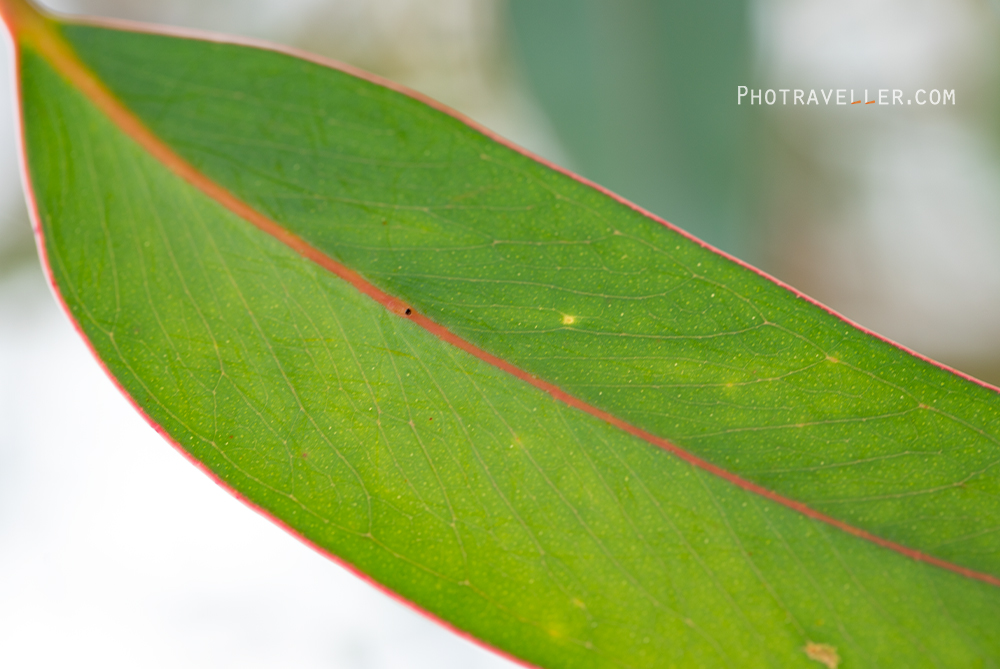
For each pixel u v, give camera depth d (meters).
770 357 0.21
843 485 0.21
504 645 0.20
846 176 0.38
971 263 0.39
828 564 0.21
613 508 0.21
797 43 0.35
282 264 0.21
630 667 0.20
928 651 0.20
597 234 0.20
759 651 0.20
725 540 0.21
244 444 0.20
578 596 0.20
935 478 0.20
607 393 0.21
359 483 0.20
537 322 0.21
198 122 0.20
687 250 0.20
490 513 0.20
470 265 0.21
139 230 0.20
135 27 0.20
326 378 0.21
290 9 0.36
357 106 0.20
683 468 0.21
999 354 0.39
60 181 0.20
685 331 0.21
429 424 0.21
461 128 0.20
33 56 0.20
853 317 0.40
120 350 0.20
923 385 0.20
